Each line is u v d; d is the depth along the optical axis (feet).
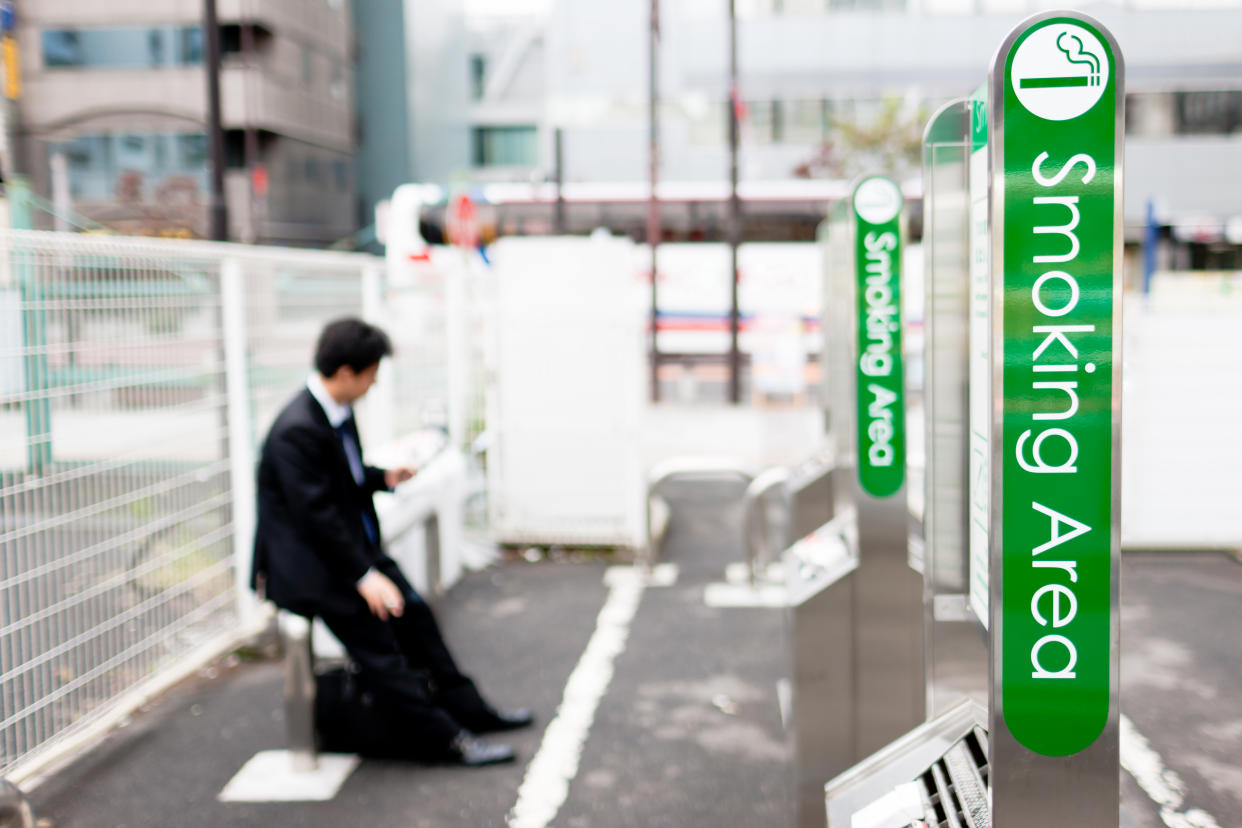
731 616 19.12
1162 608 19.80
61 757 12.99
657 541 24.34
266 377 18.12
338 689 13.15
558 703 15.02
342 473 12.32
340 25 136.98
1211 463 23.98
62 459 12.60
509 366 23.91
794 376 51.39
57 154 110.73
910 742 5.93
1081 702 4.90
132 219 107.76
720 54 83.61
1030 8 81.46
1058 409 4.79
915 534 12.64
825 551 11.10
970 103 5.47
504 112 154.10
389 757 13.21
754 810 11.71
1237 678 16.14
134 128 115.03
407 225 61.00
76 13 113.91
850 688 10.58
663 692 15.38
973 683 6.22
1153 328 23.73
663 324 61.21
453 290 24.12
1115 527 4.82
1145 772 13.04
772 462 36.14
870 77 81.82
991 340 4.79
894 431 10.59
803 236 60.34
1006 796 4.96
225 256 16.78
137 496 14.34
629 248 23.53
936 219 5.76
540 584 21.49
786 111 82.69
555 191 61.05
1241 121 79.41
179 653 15.65
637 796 12.09
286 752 13.34
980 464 5.28
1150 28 79.87
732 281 52.47
